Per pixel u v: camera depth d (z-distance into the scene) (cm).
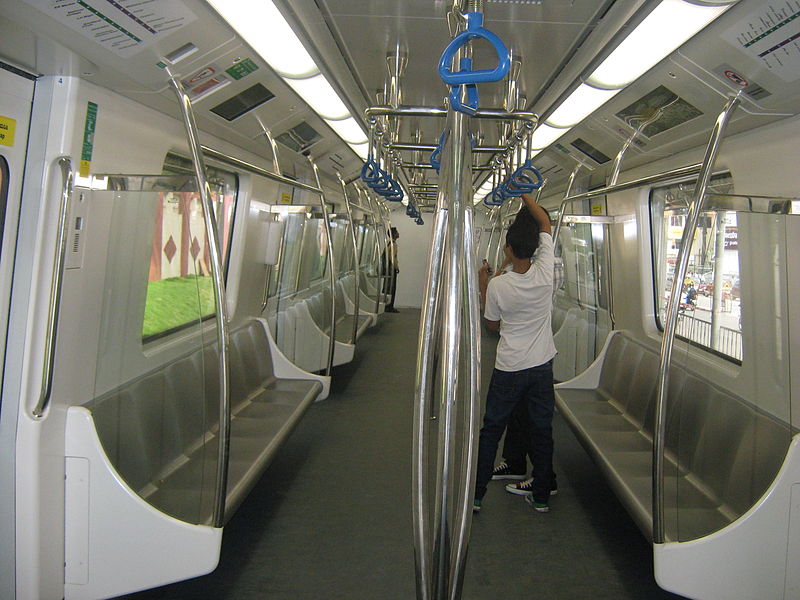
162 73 247
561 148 480
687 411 274
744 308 276
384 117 353
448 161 137
